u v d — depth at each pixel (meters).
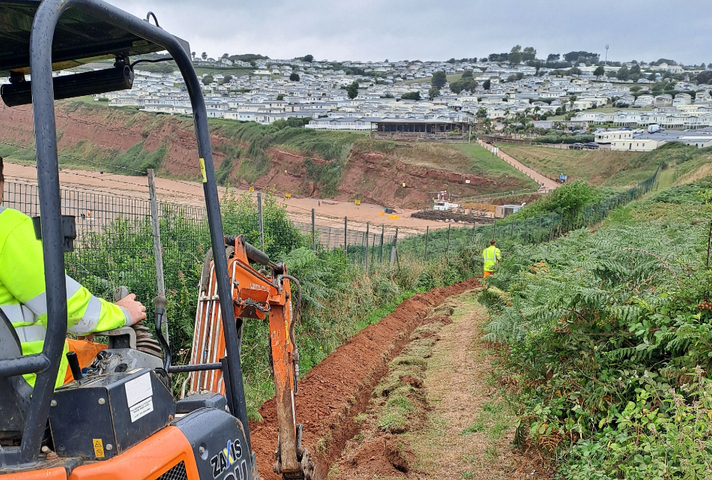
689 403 5.41
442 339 13.25
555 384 6.47
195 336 4.48
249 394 8.50
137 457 2.48
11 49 3.32
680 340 5.55
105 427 2.45
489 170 96.62
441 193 91.81
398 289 18.41
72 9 2.68
